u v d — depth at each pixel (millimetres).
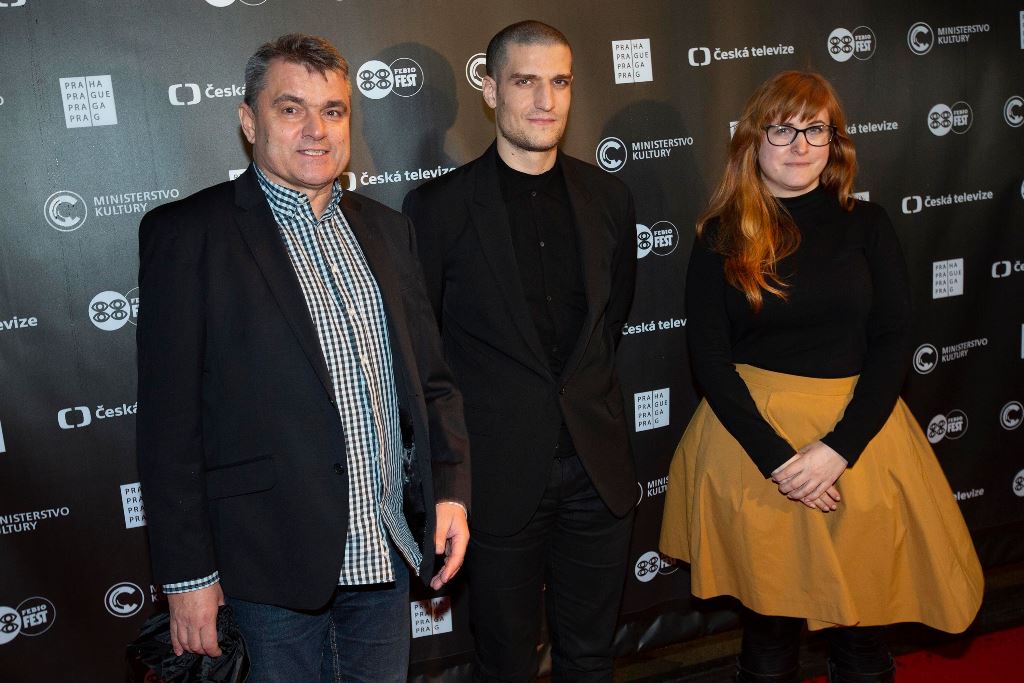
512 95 1823
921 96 2678
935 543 1953
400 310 1576
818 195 2008
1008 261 2850
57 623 2199
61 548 2182
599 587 2020
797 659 2191
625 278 2074
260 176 1499
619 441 1968
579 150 2404
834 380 1960
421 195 1930
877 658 2084
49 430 2139
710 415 2111
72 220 2084
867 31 2602
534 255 1886
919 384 2818
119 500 2211
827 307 1939
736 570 2025
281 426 1446
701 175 2531
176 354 1385
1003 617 2676
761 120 1955
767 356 1985
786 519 1966
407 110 2266
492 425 1870
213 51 2109
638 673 2578
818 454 1881
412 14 2234
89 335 2139
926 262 2764
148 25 2064
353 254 1549
